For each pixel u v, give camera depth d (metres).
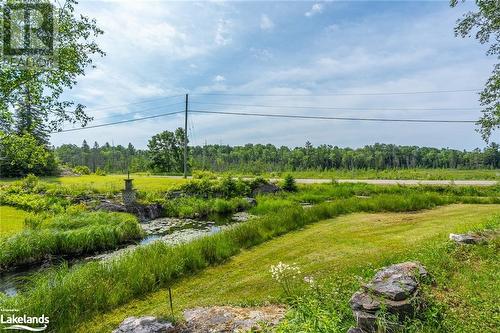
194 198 20.98
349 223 13.36
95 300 6.17
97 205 17.69
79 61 8.80
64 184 24.22
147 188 22.58
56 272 7.33
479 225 10.10
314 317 3.85
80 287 6.32
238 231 11.00
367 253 9.02
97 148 106.50
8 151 8.72
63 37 8.23
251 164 68.38
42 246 10.68
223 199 20.83
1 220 14.37
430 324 3.74
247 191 23.31
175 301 6.45
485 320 4.01
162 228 15.59
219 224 16.34
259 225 11.88
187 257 8.50
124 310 6.15
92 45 8.98
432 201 18.05
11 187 21.34
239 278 7.65
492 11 10.00
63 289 6.14
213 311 5.25
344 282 5.69
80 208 16.72
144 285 7.05
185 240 12.91
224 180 23.33
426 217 14.24
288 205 19.42
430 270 5.74
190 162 60.41
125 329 4.60
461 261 6.55
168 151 58.91
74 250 11.34
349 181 30.97
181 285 7.41
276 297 5.96
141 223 16.70
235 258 9.38
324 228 12.56
